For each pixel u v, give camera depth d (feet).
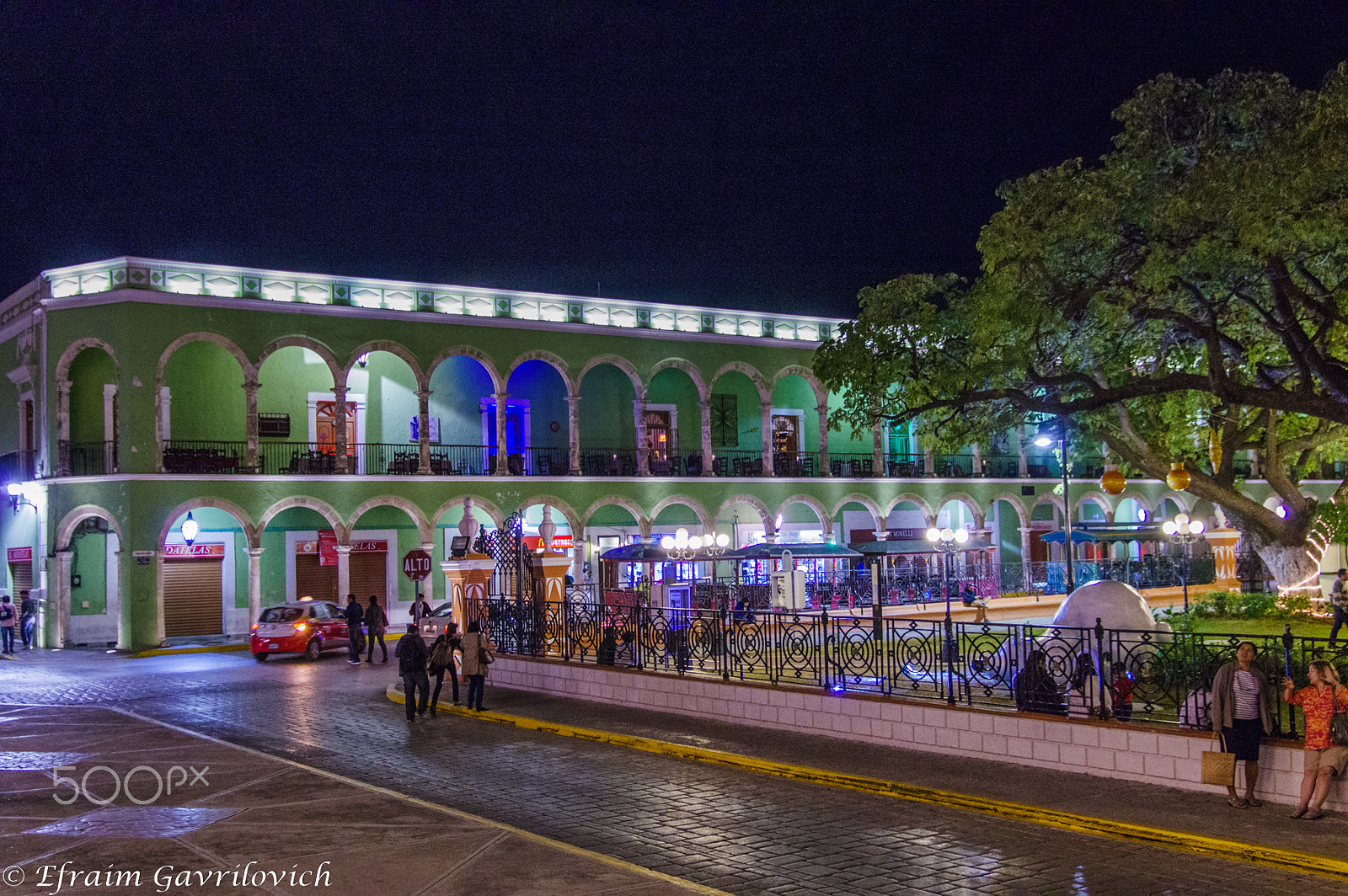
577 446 124.47
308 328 111.24
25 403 114.32
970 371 63.31
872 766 41.96
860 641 49.55
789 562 104.99
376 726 55.01
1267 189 45.75
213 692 69.21
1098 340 62.49
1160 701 40.60
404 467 115.55
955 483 145.48
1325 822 32.99
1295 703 34.55
